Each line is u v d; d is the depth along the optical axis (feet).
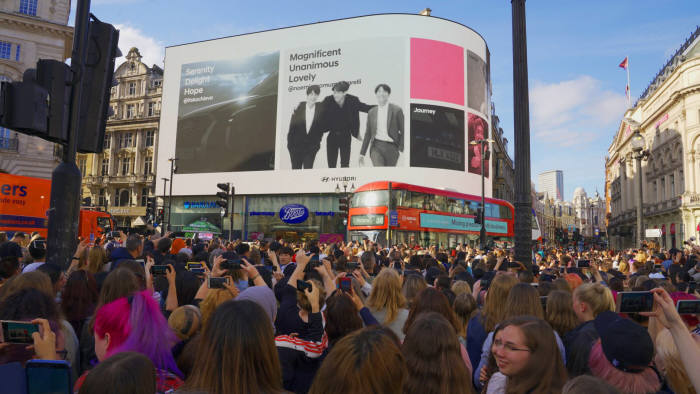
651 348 7.33
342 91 153.38
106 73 13.85
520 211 22.88
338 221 148.46
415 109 147.64
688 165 149.79
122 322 8.29
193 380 5.95
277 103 161.17
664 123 171.83
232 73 169.07
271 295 11.28
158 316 8.71
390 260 35.04
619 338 7.46
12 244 21.99
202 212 166.71
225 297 11.12
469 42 159.74
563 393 4.95
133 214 191.52
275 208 157.58
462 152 152.87
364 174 146.82
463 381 7.38
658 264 38.01
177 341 9.52
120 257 20.56
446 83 152.35
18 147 102.32
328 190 150.10
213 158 166.71
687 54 166.50
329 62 156.56
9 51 102.12
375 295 13.38
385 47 151.64
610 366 8.04
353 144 149.48
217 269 11.70
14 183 62.69
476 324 13.14
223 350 5.81
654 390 7.40
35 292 9.41
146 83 202.80
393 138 146.41
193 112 172.04
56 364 5.50
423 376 7.33
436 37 152.97
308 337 11.10
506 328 7.38
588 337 9.77
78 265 17.17
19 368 5.59
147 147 197.67
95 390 4.99
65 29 107.55
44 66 12.27
